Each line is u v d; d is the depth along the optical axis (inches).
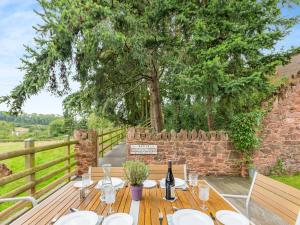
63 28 190.1
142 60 236.4
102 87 283.7
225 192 168.7
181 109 368.2
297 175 213.9
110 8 221.5
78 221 58.8
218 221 59.3
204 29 222.1
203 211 65.7
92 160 212.5
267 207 79.9
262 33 218.2
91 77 265.3
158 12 240.7
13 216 117.3
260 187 86.2
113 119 408.2
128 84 320.8
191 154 220.2
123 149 390.0
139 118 480.4
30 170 130.3
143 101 485.1
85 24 202.1
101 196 73.6
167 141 220.8
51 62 208.1
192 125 367.2
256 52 232.2
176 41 250.1
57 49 203.8
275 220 121.1
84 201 73.9
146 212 64.5
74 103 310.5
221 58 219.9
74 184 92.8
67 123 347.6
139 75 305.7
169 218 59.8
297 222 59.4
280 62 224.1
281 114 218.2
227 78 206.5
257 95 249.6
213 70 194.5
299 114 218.2
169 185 74.7
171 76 280.1
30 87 205.0
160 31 257.6
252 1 227.8
